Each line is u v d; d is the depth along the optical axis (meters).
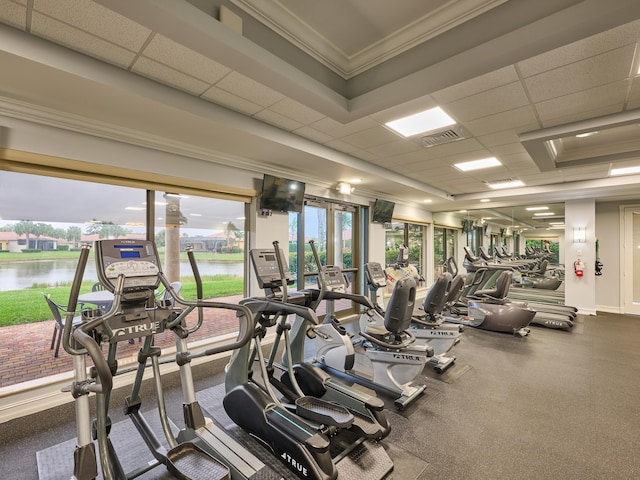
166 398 2.94
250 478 1.74
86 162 2.91
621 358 4.09
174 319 2.04
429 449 2.23
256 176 4.44
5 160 2.53
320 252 5.77
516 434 2.42
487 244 8.52
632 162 4.55
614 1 1.68
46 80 2.18
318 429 2.12
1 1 1.66
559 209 7.21
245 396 2.26
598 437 2.38
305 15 2.28
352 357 3.13
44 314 3.08
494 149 4.16
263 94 2.74
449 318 5.68
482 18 2.13
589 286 6.75
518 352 4.32
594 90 2.63
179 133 3.20
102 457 1.66
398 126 3.42
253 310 2.39
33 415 2.65
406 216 7.81
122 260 1.90
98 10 1.74
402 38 2.46
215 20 1.86
